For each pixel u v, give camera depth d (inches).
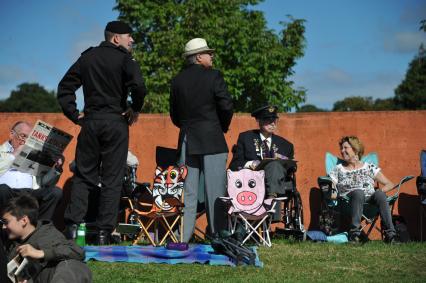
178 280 220.8
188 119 285.1
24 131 305.0
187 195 286.0
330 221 339.6
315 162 375.6
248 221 317.1
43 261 171.6
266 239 307.1
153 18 1016.2
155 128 379.9
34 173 290.5
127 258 250.4
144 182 349.1
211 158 281.6
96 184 271.4
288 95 994.1
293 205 330.6
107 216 268.7
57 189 296.5
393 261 257.6
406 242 317.7
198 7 973.2
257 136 332.8
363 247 289.0
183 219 284.7
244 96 995.9
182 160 289.0
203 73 285.7
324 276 230.8
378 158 373.1
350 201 313.3
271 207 293.4
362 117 375.2
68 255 173.5
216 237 261.1
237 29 978.1
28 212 178.1
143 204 318.0
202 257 249.4
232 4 1017.5
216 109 285.7
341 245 295.4
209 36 946.7
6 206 178.2
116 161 268.1
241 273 232.4
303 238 310.2
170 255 249.1
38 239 176.7
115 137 266.8
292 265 248.4
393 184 337.1
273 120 331.0
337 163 347.3
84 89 270.1
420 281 225.3
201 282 218.4
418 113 371.9
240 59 976.9
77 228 266.4
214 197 282.2
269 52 981.2
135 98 268.7
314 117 378.3
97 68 266.7
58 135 291.6
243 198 292.7
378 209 316.2
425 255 270.2
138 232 311.0
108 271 232.1
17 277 171.5
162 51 968.3
